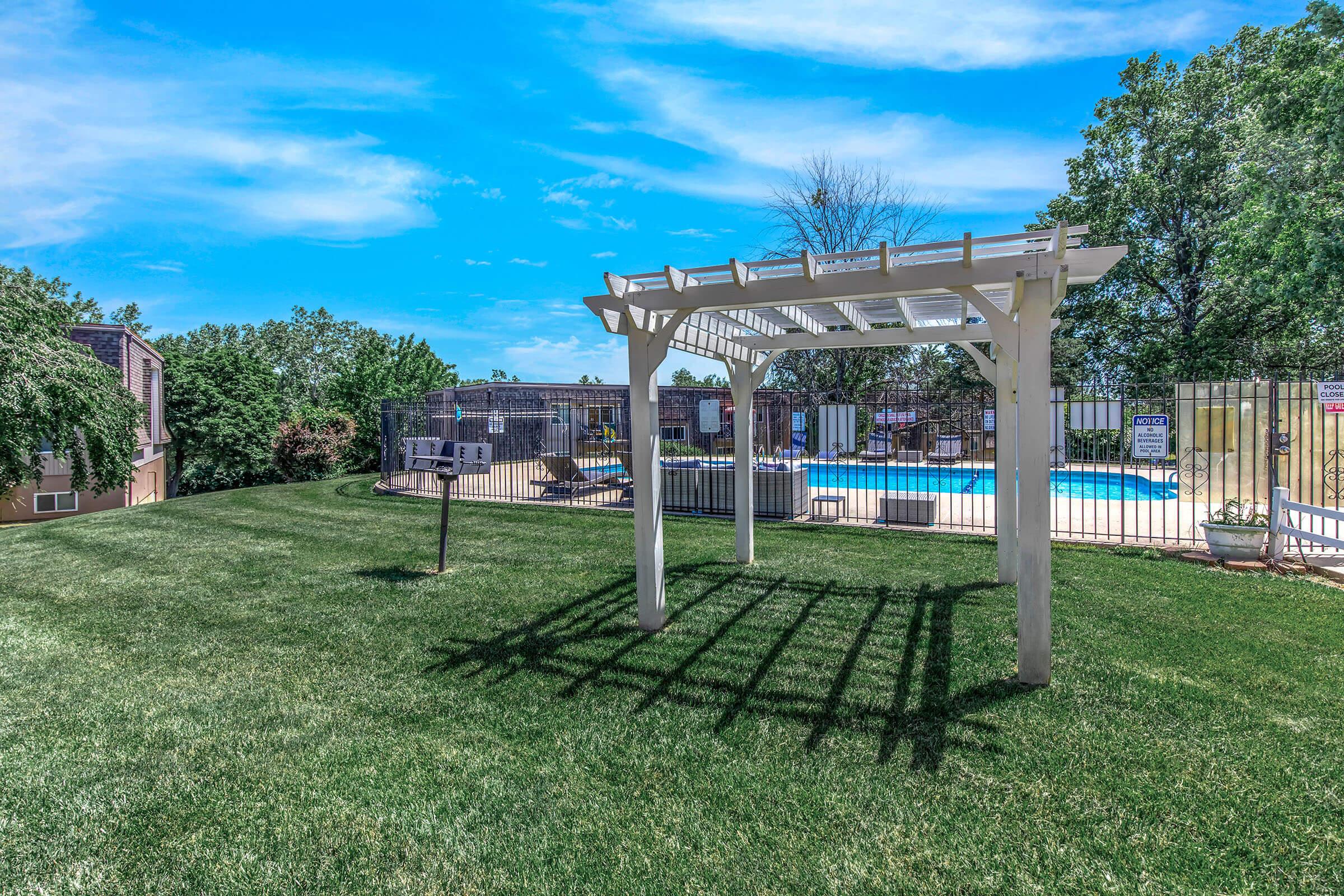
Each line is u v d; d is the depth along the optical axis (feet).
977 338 19.98
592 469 56.90
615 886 7.80
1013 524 20.27
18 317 33.32
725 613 17.94
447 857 8.38
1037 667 13.02
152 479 73.97
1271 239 52.11
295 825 9.07
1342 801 9.13
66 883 8.00
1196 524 30.68
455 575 22.90
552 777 10.14
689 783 9.88
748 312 20.48
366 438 94.89
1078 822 8.79
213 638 16.71
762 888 7.72
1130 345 76.38
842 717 11.83
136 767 10.61
